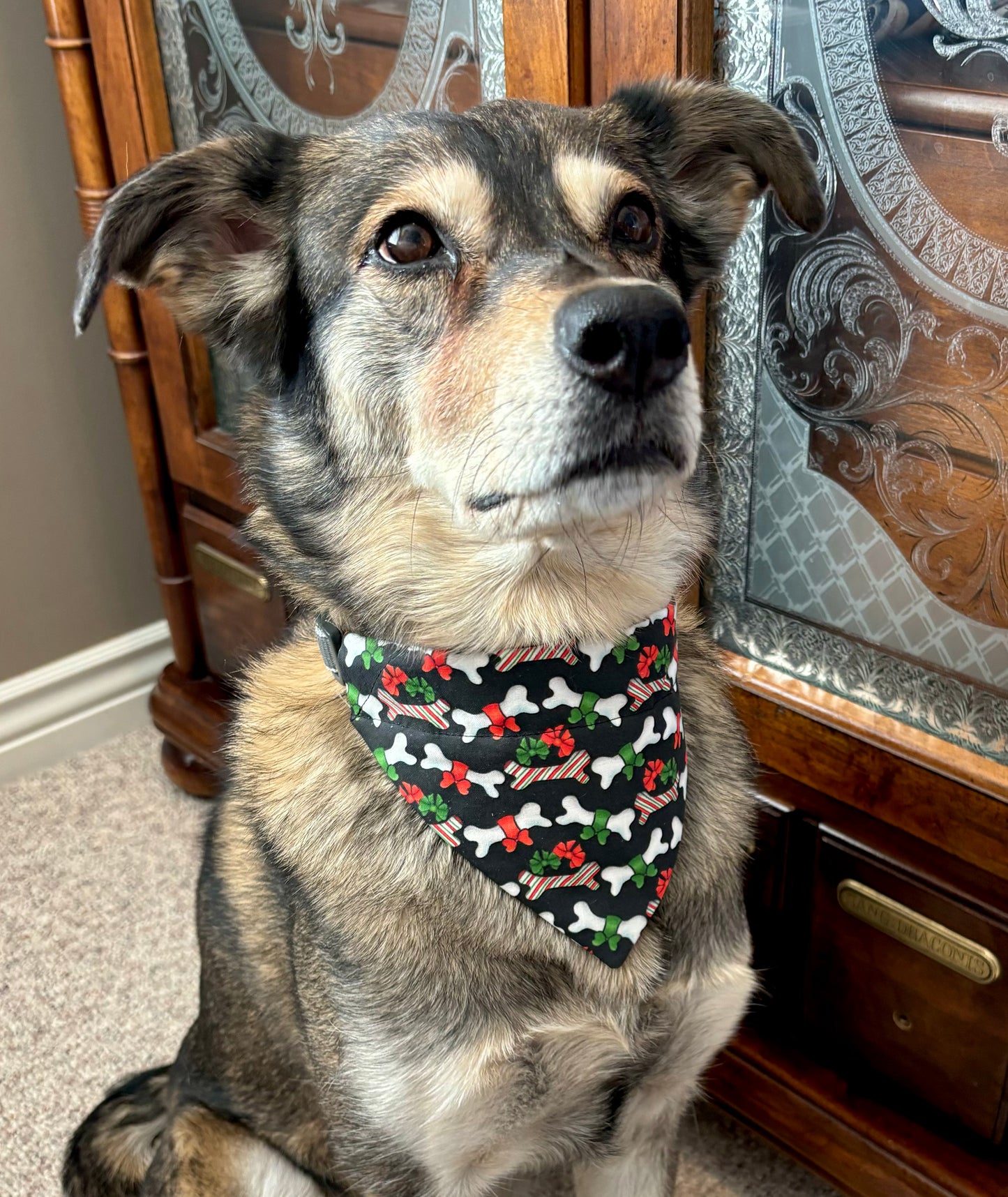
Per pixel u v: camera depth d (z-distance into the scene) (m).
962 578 1.29
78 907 2.17
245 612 2.18
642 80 1.30
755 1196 1.62
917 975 1.45
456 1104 1.13
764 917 1.61
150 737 2.64
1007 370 1.17
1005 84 1.08
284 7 1.66
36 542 2.47
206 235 1.23
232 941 1.35
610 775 1.12
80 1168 1.52
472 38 1.45
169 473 2.22
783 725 1.49
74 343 2.41
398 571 1.15
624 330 0.91
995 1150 1.47
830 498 1.38
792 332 1.35
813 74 1.23
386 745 1.13
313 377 1.18
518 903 1.14
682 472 1.00
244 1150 1.40
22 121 2.23
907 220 1.20
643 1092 1.28
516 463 0.97
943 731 1.36
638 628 1.14
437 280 1.08
